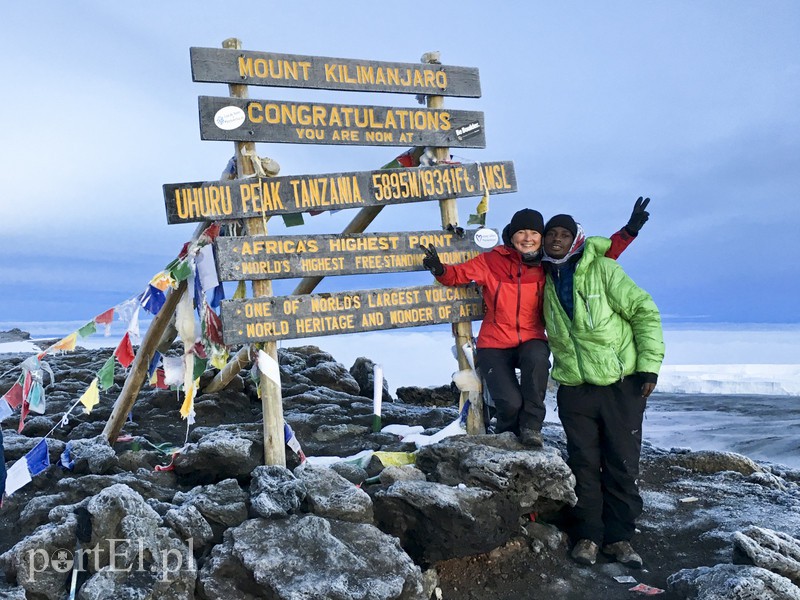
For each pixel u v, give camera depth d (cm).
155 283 447
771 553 405
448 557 416
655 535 478
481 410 518
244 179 447
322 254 468
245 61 453
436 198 513
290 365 823
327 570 346
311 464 430
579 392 448
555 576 429
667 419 1077
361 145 491
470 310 520
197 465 441
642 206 458
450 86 529
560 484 438
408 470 444
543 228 463
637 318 439
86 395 459
